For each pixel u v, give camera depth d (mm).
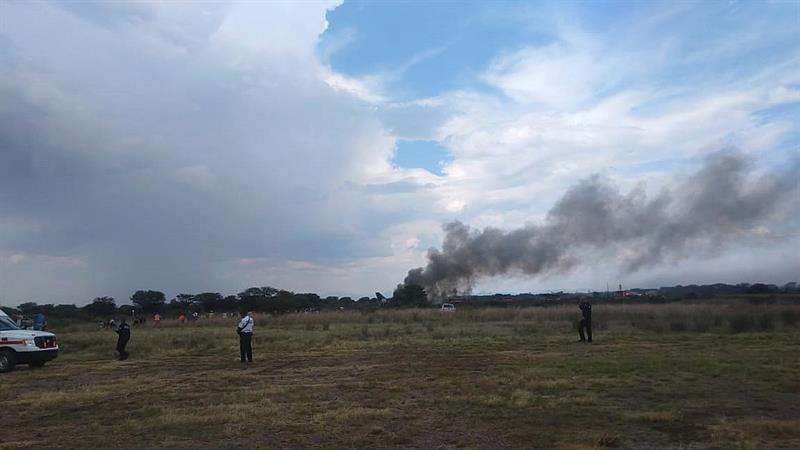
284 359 20531
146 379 16031
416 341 26234
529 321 42781
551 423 9734
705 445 8242
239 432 9484
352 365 18203
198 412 11070
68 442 9148
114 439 9266
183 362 20594
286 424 9953
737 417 9961
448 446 8461
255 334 32594
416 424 9836
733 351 19219
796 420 9633
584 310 24047
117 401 12750
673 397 11758
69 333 38875
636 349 20547
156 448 8656
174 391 13867
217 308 84125
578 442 8422
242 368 18266
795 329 28156
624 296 68938
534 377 14461
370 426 9742
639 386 12992
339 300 83875
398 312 54469
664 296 64125
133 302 81500
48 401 12859
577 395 12086
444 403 11547
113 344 28172
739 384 13133
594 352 19922
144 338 31250
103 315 69312
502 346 22938
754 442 8273
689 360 16828
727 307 42406
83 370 18922
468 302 72375
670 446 8219
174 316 66938
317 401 12094
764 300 46594
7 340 19172
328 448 8469
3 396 13875
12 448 8852
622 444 8367
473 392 12656
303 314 52812
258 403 11938
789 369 14922
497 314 48562
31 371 18969
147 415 11047
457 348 22594
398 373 16000
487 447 8336
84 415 11328
